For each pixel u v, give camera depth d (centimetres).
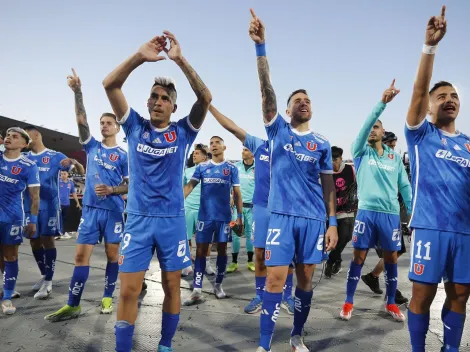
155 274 516
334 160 524
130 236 221
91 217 336
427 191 216
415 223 219
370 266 601
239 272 565
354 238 357
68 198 969
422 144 222
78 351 251
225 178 430
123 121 229
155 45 218
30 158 407
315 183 263
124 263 218
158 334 287
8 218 343
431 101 228
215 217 413
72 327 298
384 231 348
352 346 270
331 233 263
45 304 362
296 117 271
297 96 271
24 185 361
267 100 264
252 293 431
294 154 260
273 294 245
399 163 373
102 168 350
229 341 276
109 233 343
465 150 215
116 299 385
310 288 259
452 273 210
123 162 360
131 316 216
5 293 341
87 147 360
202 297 408
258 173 365
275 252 249
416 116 218
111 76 218
